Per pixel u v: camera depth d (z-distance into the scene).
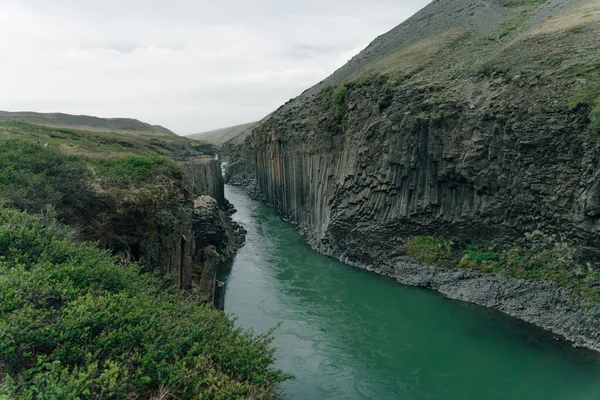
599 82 26.72
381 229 37.97
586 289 25.03
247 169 108.00
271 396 14.02
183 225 27.22
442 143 33.53
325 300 31.78
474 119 31.81
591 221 25.20
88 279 13.79
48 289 11.53
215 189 66.25
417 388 20.64
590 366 21.67
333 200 45.00
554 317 25.42
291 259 42.66
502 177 30.25
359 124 42.25
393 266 36.34
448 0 83.00
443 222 34.19
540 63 31.31
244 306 30.70
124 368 10.50
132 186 25.33
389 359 23.33
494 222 31.31
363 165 39.72
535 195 28.62
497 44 43.16
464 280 31.25
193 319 14.85
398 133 35.88
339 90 47.44
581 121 26.12
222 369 13.12
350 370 22.20
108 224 22.16
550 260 27.61
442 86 36.34
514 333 25.31
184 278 26.34
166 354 11.89
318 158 49.62
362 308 30.11
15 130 48.00
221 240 42.88
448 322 27.27
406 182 35.88
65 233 16.69
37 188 20.23
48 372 8.94
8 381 8.27
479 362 22.73
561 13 43.06
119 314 12.02
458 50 45.44
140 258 22.39
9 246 13.65
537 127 27.92
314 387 20.64
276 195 68.94
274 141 66.81
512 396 19.83
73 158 27.20
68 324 10.67
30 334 9.88
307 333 26.45
